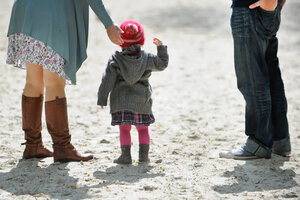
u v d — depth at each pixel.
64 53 11.16
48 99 11.77
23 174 10.96
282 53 33.97
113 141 14.41
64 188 10.09
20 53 11.43
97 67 28.84
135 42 12.03
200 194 9.79
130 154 11.98
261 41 12.12
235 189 10.12
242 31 12.11
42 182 10.48
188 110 19.25
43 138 14.50
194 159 12.48
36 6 11.09
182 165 11.91
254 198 9.54
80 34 11.71
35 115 12.20
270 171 11.38
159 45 12.27
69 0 11.43
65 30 11.20
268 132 12.45
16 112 18.09
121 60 11.70
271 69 12.80
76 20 11.63
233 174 11.15
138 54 11.93
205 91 23.05
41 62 11.14
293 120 17.11
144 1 62.16
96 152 13.09
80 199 9.44
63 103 11.84
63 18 11.19
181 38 40.69
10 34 11.66
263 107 12.30
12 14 11.64
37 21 11.05
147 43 37.88
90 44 36.75
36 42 11.11
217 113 18.66
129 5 59.16
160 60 12.06
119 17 50.62
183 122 17.23
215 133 15.56
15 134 14.95
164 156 12.77
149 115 12.09
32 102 12.10
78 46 11.80
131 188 10.09
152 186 10.20
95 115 18.16
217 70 28.62
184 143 14.25
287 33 43.03
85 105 19.83
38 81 12.04
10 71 26.67
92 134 15.34
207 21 49.62
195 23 48.38
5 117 17.22
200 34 42.94
